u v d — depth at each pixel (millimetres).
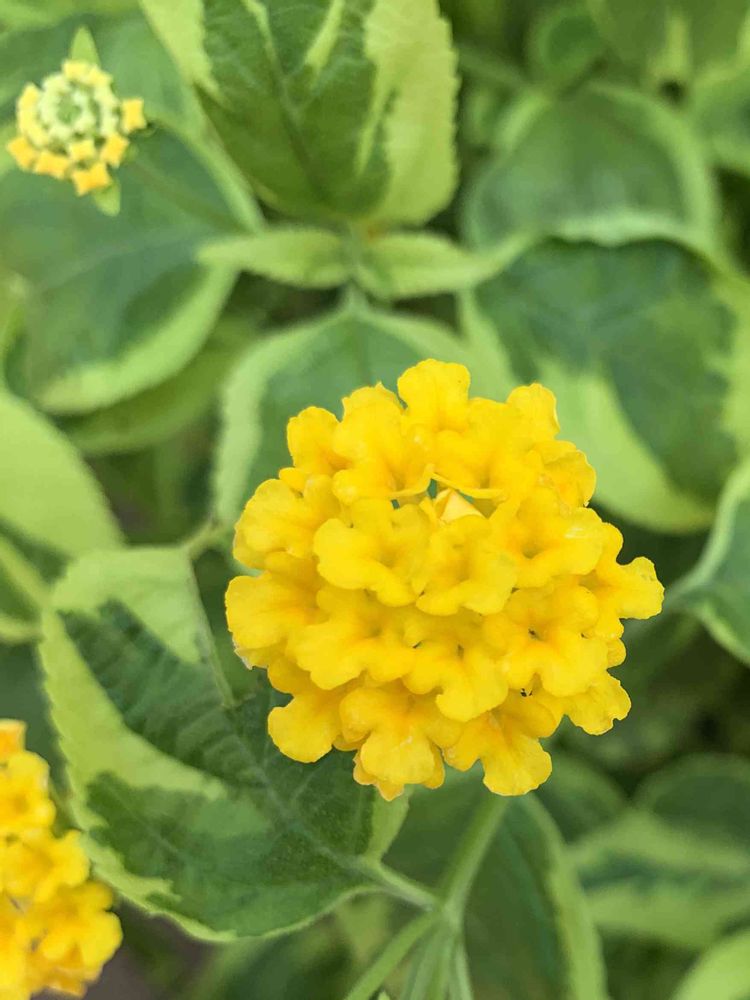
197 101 177
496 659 147
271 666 152
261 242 199
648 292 211
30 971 168
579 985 199
